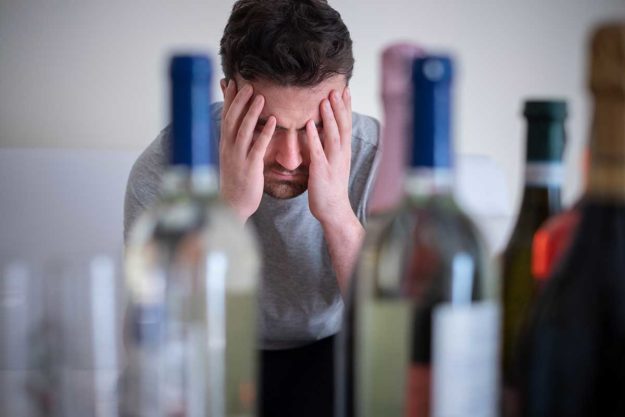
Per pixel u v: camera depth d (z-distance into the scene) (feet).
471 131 7.90
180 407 1.28
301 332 4.25
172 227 1.31
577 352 1.38
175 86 1.25
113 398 1.35
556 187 1.65
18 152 5.55
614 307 1.35
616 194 1.32
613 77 1.17
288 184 4.02
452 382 1.25
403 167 1.40
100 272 1.36
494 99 7.87
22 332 1.33
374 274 1.39
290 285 4.24
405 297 1.34
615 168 1.26
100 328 1.35
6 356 1.33
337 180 3.91
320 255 4.29
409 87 1.28
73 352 1.34
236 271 1.32
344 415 1.48
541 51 7.87
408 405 1.30
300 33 3.66
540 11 7.81
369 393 1.36
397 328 1.34
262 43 3.66
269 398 2.14
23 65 6.89
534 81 7.89
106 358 1.35
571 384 1.39
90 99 6.99
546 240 1.53
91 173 5.63
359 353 1.40
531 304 1.54
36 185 5.54
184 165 1.28
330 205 3.88
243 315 1.33
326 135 3.88
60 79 6.94
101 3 6.90
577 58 7.91
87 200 5.58
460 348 1.25
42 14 6.85
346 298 1.56
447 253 1.32
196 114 1.25
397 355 1.33
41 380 1.34
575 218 1.46
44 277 1.35
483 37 7.73
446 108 1.25
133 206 4.09
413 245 1.35
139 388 1.27
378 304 1.37
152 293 1.29
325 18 3.74
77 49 6.93
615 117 1.20
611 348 1.35
